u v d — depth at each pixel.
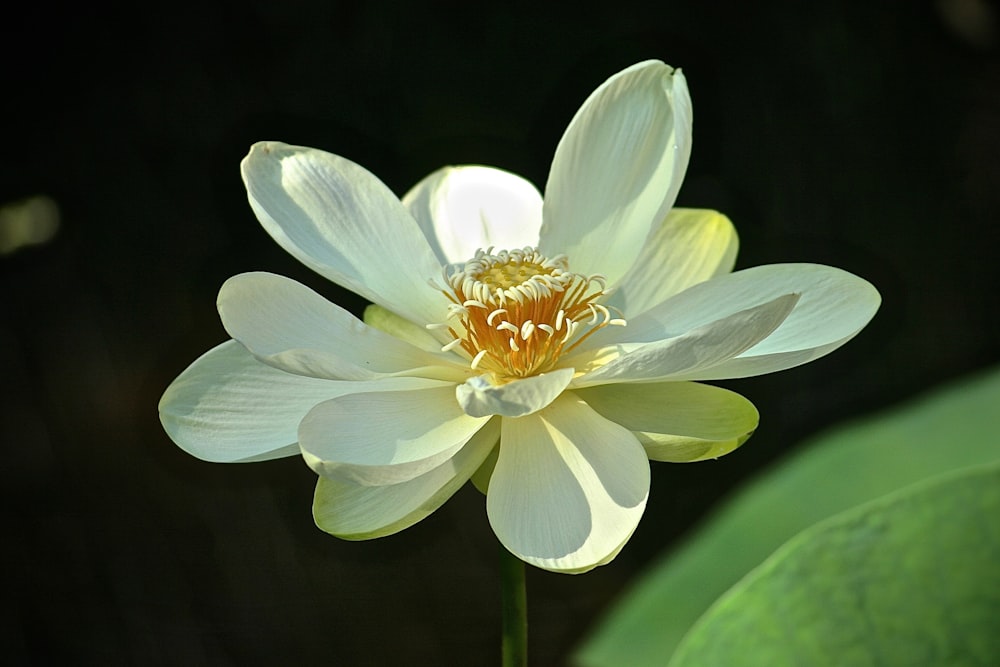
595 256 1.12
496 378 1.11
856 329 1.07
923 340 1.68
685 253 1.14
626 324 1.10
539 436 1.07
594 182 1.12
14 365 1.58
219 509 1.55
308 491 1.57
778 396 1.65
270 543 1.54
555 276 1.10
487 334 1.10
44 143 1.69
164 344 1.62
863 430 1.17
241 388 1.08
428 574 1.54
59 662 1.45
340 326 1.09
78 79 1.72
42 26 1.71
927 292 1.70
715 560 1.15
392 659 1.49
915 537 1.00
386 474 1.04
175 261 1.66
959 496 1.00
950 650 0.99
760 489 1.17
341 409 1.07
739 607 1.01
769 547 1.15
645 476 1.05
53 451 1.55
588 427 1.07
